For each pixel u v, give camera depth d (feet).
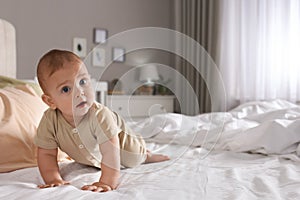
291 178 2.94
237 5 9.45
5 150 3.38
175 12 10.95
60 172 3.24
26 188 2.68
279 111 5.65
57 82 2.86
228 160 3.99
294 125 4.23
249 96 9.18
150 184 2.48
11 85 4.84
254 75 9.04
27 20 9.37
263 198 2.41
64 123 3.06
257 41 8.92
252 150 4.30
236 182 2.82
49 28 9.70
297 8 8.15
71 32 10.05
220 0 9.61
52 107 3.05
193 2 10.41
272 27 8.64
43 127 3.15
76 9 10.13
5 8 9.06
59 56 2.90
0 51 6.73
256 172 3.31
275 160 3.82
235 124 5.18
